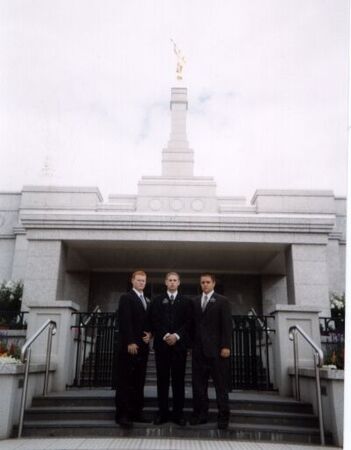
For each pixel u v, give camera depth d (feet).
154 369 31.60
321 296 39.55
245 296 52.60
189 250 44.50
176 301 19.74
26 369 19.94
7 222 60.39
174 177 59.16
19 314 38.32
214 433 18.84
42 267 40.68
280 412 21.21
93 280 52.65
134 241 41.60
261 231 41.24
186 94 74.13
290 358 25.45
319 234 41.06
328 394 19.86
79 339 27.63
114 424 19.17
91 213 41.73
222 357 19.31
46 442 17.63
